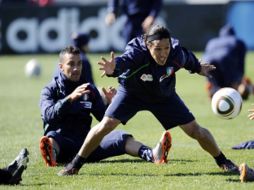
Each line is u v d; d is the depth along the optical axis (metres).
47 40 108.00
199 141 30.06
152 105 29.56
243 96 61.03
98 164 32.62
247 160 33.41
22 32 108.31
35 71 84.75
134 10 59.97
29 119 50.50
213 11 104.94
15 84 77.81
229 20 103.88
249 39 103.38
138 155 32.34
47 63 98.62
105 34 105.94
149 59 28.16
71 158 33.19
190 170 30.92
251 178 28.19
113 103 29.38
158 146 31.94
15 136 42.47
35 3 113.38
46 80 81.81
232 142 39.34
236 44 61.72
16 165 28.27
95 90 33.28
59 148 32.72
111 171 30.89
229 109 30.69
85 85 31.45
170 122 29.83
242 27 103.25
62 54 32.94
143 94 29.17
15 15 108.06
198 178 29.08
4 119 50.53
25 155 28.50
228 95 30.78
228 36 62.47
